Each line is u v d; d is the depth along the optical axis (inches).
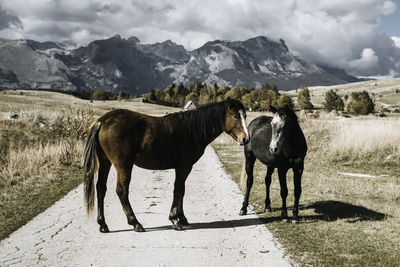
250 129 295.9
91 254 197.2
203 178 432.8
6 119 695.7
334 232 233.0
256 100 4579.2
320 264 185.6
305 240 219.8
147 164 242.2
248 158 292.2
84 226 246.5
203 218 269.1
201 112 246.2
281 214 264.1
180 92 6368.1
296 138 246.4
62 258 191.0
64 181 396.2
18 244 209.9
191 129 243.0
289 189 359.6
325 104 4183.1
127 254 197.8
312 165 506.3
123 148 227.6
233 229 243.0
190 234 232.4
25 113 767.1
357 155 532.7
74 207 294.0
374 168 480.4
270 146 242.8
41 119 760.3
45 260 187.9
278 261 189.8
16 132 627.2
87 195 226.2
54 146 570.9
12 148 548.7
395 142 542.3
